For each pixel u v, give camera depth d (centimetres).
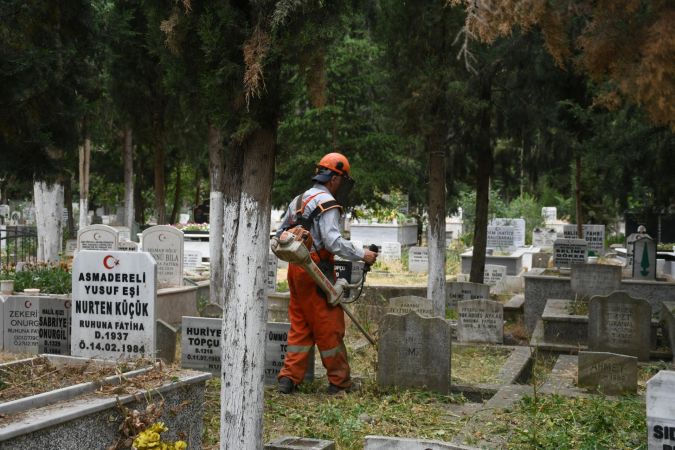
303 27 470
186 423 533
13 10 1017
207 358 880
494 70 1423
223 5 471
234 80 482
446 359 835
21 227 3027
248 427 487
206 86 483
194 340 884
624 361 824
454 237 4016
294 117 1728
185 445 479
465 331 1264
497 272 2039
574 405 744
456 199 3284
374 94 1759
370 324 1298
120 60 1741
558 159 1789
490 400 782
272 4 464
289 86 495
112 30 1220
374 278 2378
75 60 1126
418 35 1245
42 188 1872
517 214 3806
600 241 2662
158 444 466
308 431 664
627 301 1098
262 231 491
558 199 4531
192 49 498
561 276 1441
